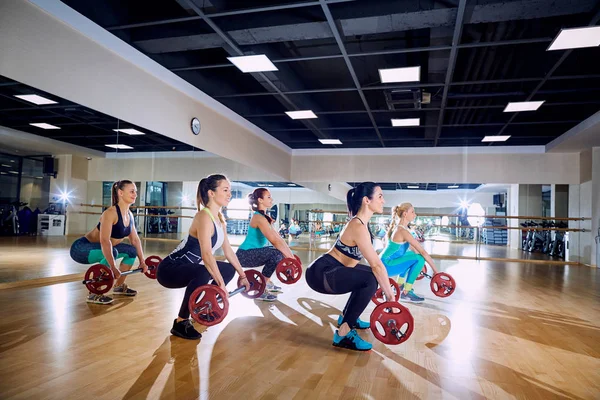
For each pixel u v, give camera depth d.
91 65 4.09
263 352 2.23
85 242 3.50
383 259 3.83
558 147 8.78
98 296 3.29
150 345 2.29
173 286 2.58
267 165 9.09
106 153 5.00
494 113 6.94
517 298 4.20
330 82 5.73
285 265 3.47
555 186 9.35
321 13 3.82
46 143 4.39
